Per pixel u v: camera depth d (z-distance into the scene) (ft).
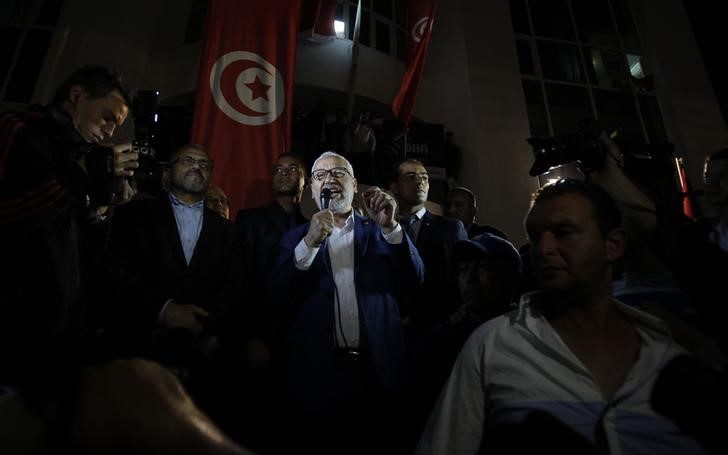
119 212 7.98
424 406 6.60
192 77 27.53
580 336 4.32
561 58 35.12
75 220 5.20
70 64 25.25
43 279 4.60
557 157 5.28
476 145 29.66
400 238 7.79
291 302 7.62
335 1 27.22
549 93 33.73
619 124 34.01
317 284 7.54
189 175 8.23
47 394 3.14
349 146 22.84
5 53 26.14
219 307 7.20
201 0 30.45
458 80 31.96
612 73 35.58
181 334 5.08
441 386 6.50
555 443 3.77
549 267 4.29
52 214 4.69
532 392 4.03
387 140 22.11
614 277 5.74
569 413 3.87
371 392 6.97
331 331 7.11
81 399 2.68
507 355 4.33
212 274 7.66
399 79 31.94
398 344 7.14
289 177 10.41
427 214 10.16
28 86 25.41
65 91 5.82
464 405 4.44
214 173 12.90
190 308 6.54
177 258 7.54
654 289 5.26
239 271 7.99
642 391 3.87
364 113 22.93
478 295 6.58
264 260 9.00
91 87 5.77
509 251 6.75
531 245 4.60
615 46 36.63
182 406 2.70
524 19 35.45
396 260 7.76
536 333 4.36
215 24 14.30
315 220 7.18
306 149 23.93
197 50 28.07
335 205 8.25
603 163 5.07
